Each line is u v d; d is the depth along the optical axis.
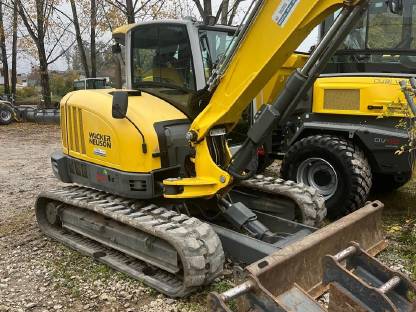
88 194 4.86
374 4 5.66
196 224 3.79
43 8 18.86
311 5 3.38
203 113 4.04
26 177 8.19
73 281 4.05
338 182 5.20
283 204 4.84
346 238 3.53
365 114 5.31
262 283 2.78
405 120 4.94
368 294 2.52
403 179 6.00
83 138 4.79
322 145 5.29
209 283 3.77
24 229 5.38
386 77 5.25
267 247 3.78
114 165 4.41
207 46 4.57
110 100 4.55
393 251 4.48
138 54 4.89
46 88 19.64
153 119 4.27
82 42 19.86
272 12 3.58
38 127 16.23
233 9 11.57
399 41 5.59
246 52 3.76
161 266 3.87
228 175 3.94
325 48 3.42
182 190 4.09
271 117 3.63
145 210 4.22
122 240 4.26
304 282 3.11
